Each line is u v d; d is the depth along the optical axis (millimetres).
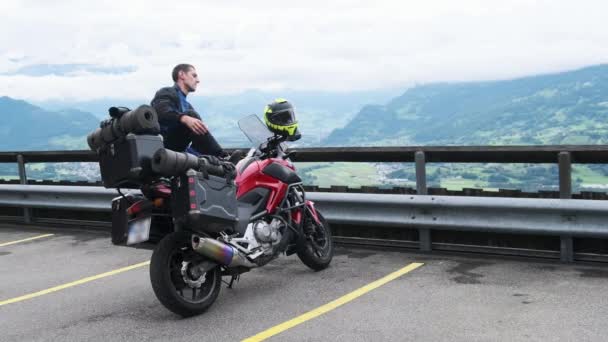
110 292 5477
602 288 4785
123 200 4609
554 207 5523
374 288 5129
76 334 4363
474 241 6328
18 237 8695
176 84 5457
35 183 9688
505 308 4402
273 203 5277
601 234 5371
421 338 3879
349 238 7031
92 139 4523
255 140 5461
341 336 4000
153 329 4375
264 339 4031
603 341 3674
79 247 7688
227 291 5309
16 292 5680
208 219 4520
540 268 5527
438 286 5082
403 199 6363
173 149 5336
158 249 4414
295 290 5207
